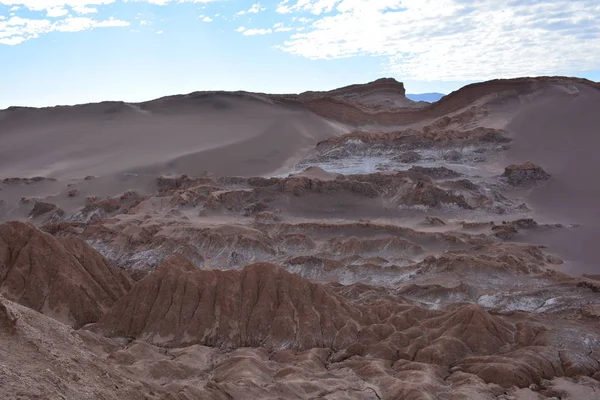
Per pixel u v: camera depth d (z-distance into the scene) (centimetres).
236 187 14650
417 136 17788
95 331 6425
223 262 10238
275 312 6488
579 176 15212
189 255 10356
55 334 2998
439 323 6450
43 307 6931
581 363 5631
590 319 6944
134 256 10538
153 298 6625
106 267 7900
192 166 17600
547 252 10712
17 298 6944
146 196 14538
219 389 4281
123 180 16575
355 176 14412
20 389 2256
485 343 5994
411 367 5541
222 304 6531
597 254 10562
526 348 5897
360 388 5059
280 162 18462
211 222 12081
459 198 13300
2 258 7281
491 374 5356
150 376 4972
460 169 15975
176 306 6475
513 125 18738
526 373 5369
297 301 6581
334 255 10306
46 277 7194
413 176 14475
